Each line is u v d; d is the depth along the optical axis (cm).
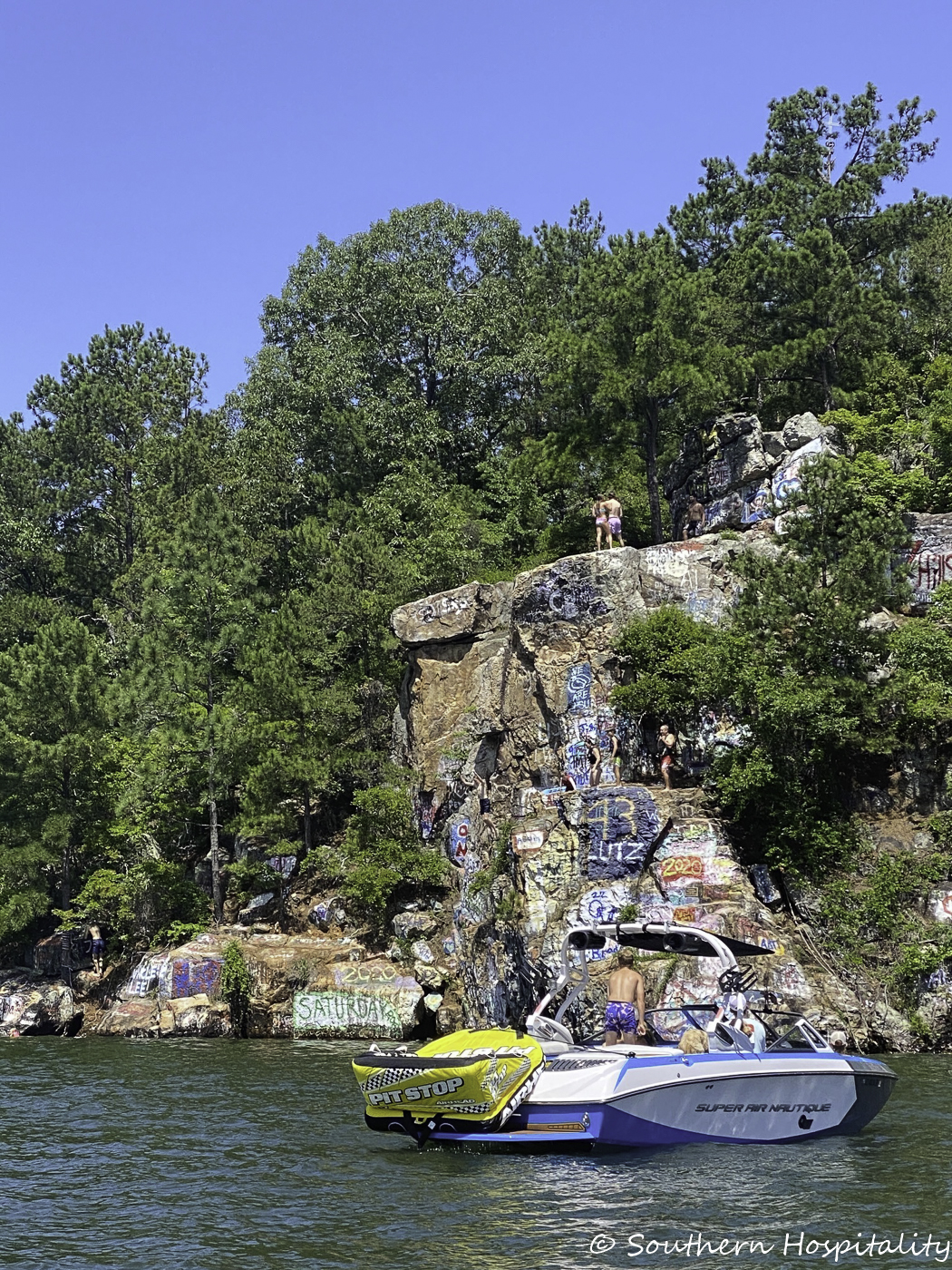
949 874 2994
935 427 4225
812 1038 1881
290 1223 1380
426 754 4141
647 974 2694
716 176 6194
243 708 4350
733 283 5206
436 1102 1680
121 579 5816
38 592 6550
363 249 6656
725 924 2825
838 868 3062
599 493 5022
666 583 3703
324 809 4506
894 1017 2788
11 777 4362
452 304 6450
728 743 3341
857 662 3194
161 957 3753
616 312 4406
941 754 3222
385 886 3809
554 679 3638
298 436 6269
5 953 4444
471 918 3475
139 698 4356
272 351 6681
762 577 3262
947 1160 1612
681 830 3005
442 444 6303
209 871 4459
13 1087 2464
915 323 5131
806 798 3144
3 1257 1288
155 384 7244
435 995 3491
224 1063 2831
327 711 4212
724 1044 1838
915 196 5316
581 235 6656
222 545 4734
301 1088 2397
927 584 3675
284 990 3544
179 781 4381
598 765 3375
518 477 5447
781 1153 1661
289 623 4459
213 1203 1473
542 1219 1366
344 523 5366
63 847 4234
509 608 4181
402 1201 1452
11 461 6631
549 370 5928
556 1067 1716
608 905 2931
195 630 4600
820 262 4769
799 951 2906
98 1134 1922
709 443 4144
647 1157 1645
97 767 4459
